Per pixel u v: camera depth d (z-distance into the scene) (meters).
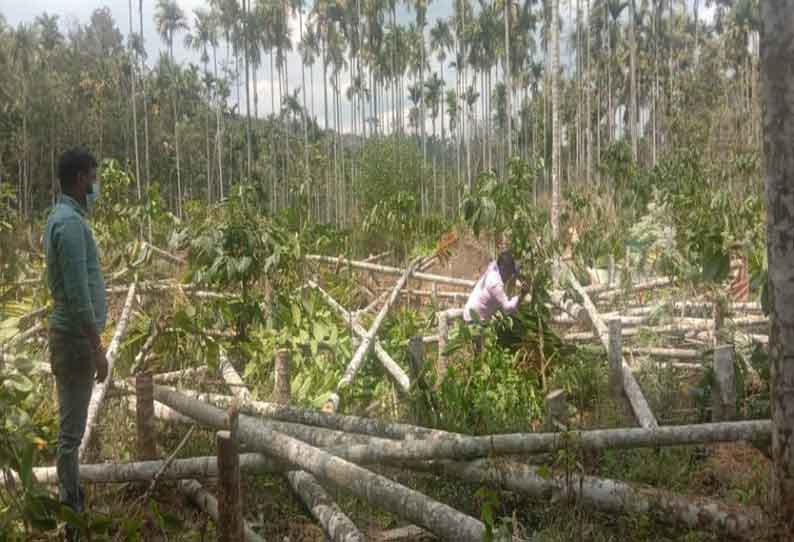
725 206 6.37
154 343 4.99
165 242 8.65
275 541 3.56
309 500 3.48
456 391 4.95
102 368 3.45
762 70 2.88
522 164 6.49
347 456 3.67
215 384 5.68
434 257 9.73
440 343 6.38
